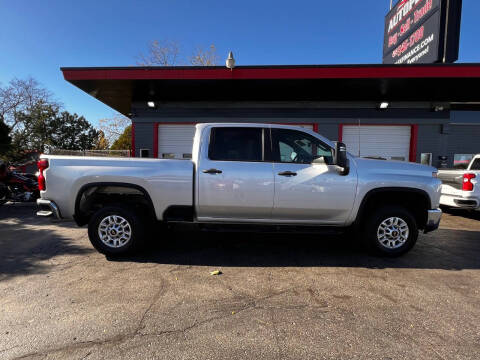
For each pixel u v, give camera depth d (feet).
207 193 13.20
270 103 35.50
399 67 26.55
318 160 13.11
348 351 7.23
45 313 8.86
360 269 12.53
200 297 9.94
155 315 8.79
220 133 13.74
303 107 35.24
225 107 35.76
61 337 7.69
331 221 13.62
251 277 11.62
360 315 8.89
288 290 10.52
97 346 7.35
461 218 23.86
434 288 10.77
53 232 18.28
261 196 13.12
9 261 13.20
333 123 35.14
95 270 12.21
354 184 13.19
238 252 14.67
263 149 13.53
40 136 104.63
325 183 13.12
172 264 12.96
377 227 13.64
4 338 7.63
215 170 13.14
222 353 7.13
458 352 7.22
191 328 8.14
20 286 10.68
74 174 13.21
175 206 13.33
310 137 13.79
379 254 13.82
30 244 15.74
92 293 10.16
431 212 13.43
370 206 14.42
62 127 165.27
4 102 90.27
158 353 7.11
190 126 36.24
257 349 7.29
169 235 17.74
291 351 7.22
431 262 13.42
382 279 11.52
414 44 33.32
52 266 12.62
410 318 8.76
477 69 26.03
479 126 34.88
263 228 13.65
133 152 36.37
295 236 17.80
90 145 182.39
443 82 27.86
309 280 11.39
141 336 7.77
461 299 9.95
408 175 13.44
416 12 32.91
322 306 9.41
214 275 11.80
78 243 15.94
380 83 28.53
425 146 34.86
